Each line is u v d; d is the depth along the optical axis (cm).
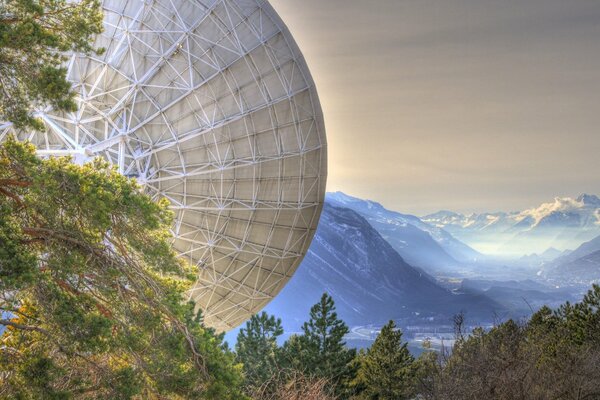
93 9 2402
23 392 2133
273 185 4500
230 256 4712
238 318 5084
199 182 4491
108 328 2217
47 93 2200
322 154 4453
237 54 4294
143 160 4434
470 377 4128
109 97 4366
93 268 2377
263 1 4278
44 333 2252
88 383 2303
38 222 2352
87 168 2453
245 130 4394
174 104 4356
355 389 7194
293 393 3947
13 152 2308
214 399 2423
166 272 2534
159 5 4281
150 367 2383
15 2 2205
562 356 5100
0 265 2062
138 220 2388
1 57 2175
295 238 4662
